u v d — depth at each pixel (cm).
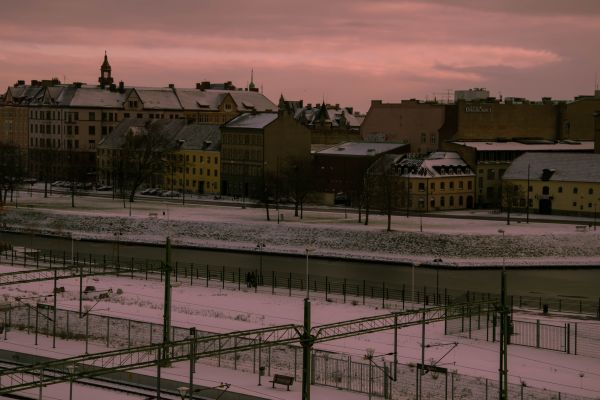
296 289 14700
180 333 10831
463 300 13525
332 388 9006
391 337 11181
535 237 18012
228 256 18212
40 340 10812
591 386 9150
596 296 14412
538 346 10725
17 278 14900
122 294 13862
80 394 8819
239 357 10150
